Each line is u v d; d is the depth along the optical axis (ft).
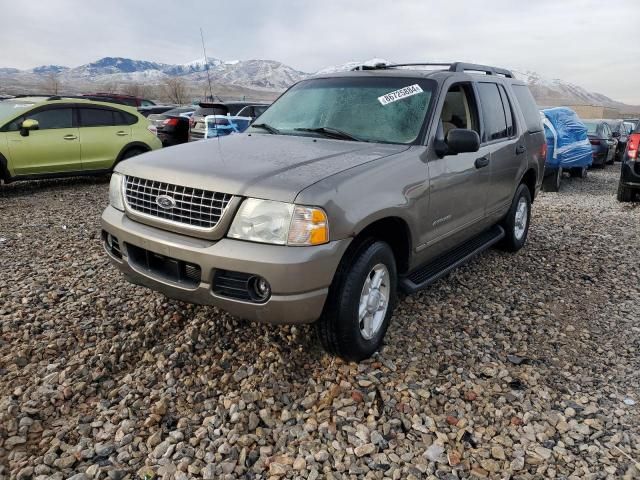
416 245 12.03
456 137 11.76
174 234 10.15
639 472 8.34
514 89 18.72
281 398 9.89
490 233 17.74
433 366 11.33
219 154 11.25
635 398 10.43
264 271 9.09
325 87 14.56
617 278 17.39
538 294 15.75
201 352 11.33
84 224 22.62
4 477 7.66
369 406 9.77
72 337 11.73
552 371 11.40
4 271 16.01
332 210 9.39
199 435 8.71
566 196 35.60
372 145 12.16
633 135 31.22
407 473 8.18
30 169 30.55
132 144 34.78
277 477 7.95
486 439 9.06
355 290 10.18
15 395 9.58
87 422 9.02
